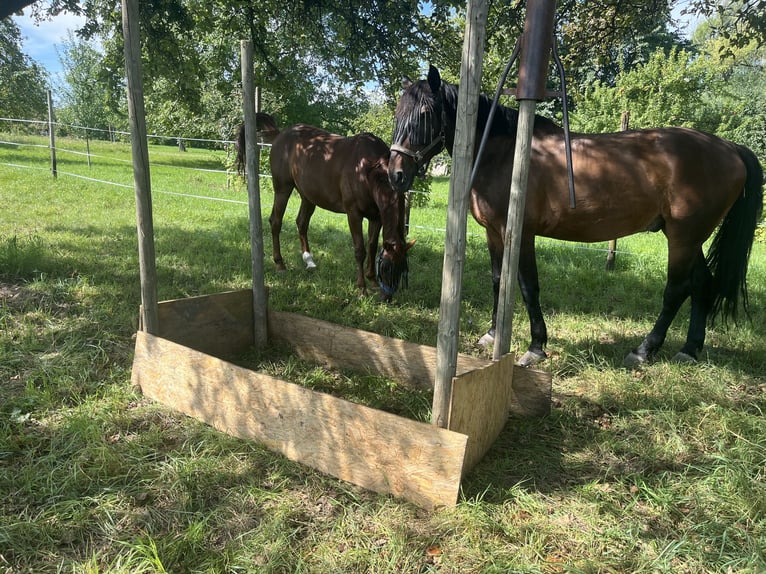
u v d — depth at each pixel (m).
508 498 2.24
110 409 2.78
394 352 3.38
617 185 3.37
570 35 6.67
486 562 1.85
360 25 6.66
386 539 1.96
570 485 2.37
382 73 7.21
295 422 2.44
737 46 5.43
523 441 2.73
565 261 7.06
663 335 3.69
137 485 2.20
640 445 2.67
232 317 3.70
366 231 8.61
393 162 3.62
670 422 2.81
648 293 5.58
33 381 2.98
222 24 6.87
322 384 3.35
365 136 5.01
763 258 8.04
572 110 13.61
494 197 3.58
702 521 2.09
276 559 1.82
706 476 2.40
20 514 1.99
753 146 13.77
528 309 3.69
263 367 3.56
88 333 3.73
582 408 3.08
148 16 6.03
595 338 4.17
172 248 6.48
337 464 2.34
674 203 3.36
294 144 5.61
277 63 7.84
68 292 4.49
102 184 11.73
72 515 2.01
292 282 5.45
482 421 2.49
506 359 2.73
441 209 12.39
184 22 6.30
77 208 8.67
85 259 5.49
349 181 4.90
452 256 2.11
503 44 6.40
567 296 5.36
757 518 2.10
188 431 2.65
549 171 3.46
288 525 2.02
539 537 1.98
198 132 17.38
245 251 6.68
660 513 2.16
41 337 3.62
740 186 3.42
